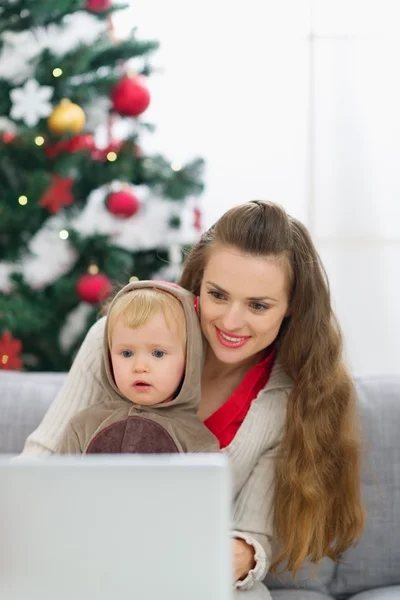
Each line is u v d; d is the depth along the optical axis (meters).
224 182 3.25
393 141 3.20
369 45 3.18
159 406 1.31
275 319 1.36
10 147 2.56
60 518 0.56
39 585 0.57
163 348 1.29
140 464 0.56
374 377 1.69
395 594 1.50
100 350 1.45
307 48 3.20
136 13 3.20
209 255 1.39
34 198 2.58
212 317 1.34
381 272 3.22
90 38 2.58
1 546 0.57
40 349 2.75
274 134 3.24
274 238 1.34
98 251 2.65
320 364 1.45
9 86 2.56
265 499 1.40
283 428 1.46
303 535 1.41
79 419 1.32
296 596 1.48
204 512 0.56
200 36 3.22
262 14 3.20
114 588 0.56
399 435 1.60
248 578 1.30
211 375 1.49
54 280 2.63
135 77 2.62
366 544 1.56
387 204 3.22
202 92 3.23
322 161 3.22
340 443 1.46
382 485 1.58
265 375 1.49
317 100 3.21
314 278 1.44
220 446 1.42
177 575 0.56
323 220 3.23
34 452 1.38
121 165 2.61
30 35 2.56
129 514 0.56
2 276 2.64
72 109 2.50
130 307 1.29
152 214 2.62
